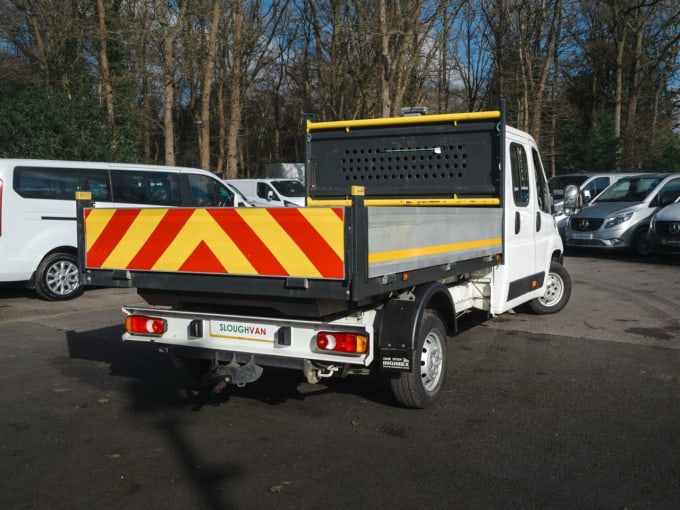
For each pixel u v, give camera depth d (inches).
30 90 716.0
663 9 1232.2
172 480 163.9
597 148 1267.2
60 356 285.4
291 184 852.6
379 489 157.2
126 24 856.3
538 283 323.0
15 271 398.3
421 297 199.8
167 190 459.5
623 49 1314.0
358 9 951.0
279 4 1227.9
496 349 286.5
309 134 295.1
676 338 305.3
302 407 216.5
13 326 347.3
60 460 177.0
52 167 411.5
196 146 1581.0
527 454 176.2
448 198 274.2
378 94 956.6
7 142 679.1
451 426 197.2
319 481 161.9
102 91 880.3
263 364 193.9
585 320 346.9
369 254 167.9
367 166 286.7
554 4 1135.0
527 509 146.7
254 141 1779.0
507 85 1234.0
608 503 149.1
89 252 206.7
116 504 152.1
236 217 179.2
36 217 402.9
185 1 874.1
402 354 193.5
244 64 1232.2
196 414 212.1
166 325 209.3
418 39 905.5
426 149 276.1
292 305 188.9
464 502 150.3
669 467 167.6
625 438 186.5
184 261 189.2
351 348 181.6
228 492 157.1
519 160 290.4
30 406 220.8
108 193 431.2
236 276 181.0
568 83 1466.5
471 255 229.5
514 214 282.8
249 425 201.3
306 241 169.3
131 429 199.2
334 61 1097.4
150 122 1051.9
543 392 227.8
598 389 230.7
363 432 193.5
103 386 242.7
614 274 519.8
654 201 621.9
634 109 1250.0
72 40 918.4
